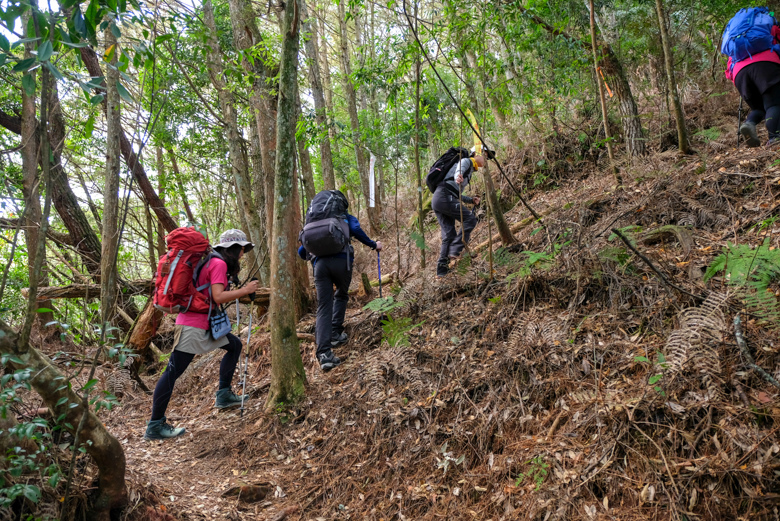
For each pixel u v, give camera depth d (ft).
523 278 12.40
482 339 11.95
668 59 15.38
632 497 7.17
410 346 12.75
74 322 17.67
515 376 10.27
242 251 13.94
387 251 27.81
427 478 9.61
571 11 20.92
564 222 14.92
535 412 9.50
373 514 9.39
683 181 13.73
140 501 8.55
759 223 10.93
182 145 32.76
